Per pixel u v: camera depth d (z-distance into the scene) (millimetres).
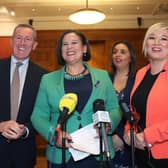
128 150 2484
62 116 1732
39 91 2137
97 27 6652
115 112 2072
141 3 5652
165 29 1991
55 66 6711
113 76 3150
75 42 2096
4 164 2395
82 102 2000
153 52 1995
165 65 1968
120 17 6551
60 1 5566
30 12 6242
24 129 2295
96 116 1621
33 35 2613
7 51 6660
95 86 2039
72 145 1874
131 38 6602
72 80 2074
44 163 5496
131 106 2023
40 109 2096
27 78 2494
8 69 2529
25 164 2410
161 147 1841
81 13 4414
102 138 1558
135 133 1843
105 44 6684
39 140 6242
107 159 1515
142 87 2033
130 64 3135
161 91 1873
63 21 6625
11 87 2465
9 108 2416
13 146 2398
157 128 1806
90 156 1943
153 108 1868
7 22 6660
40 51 6734
